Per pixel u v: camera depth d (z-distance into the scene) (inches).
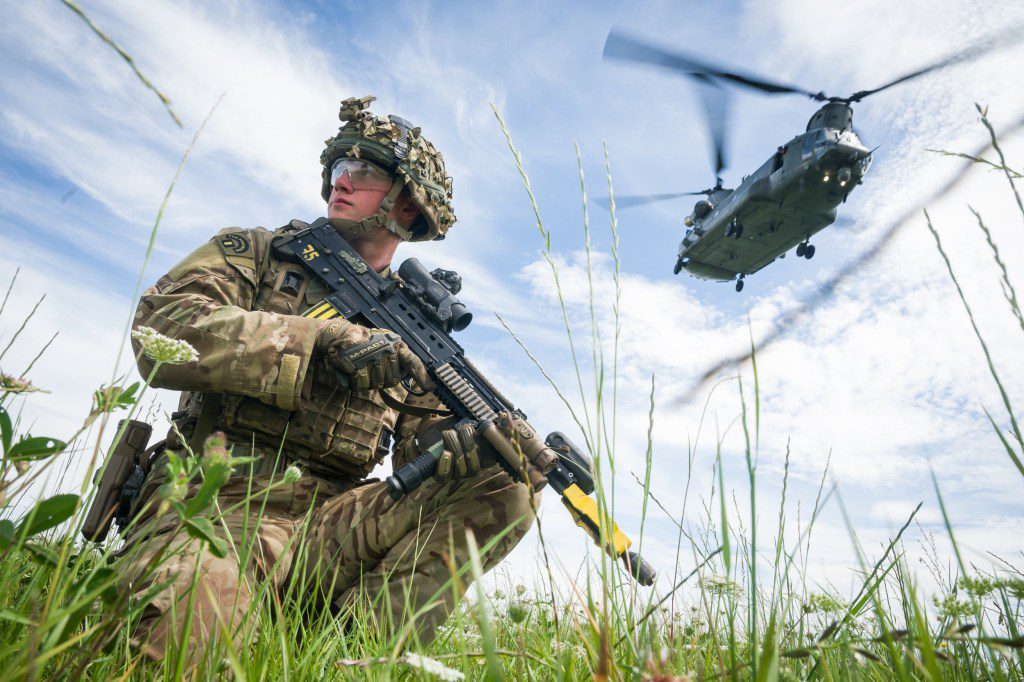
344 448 103.0
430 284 116.0
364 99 125.2
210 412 94.9
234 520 84.9
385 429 114.3
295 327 96.7
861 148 607.2
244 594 63.7
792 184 652.1
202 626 48.2
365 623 59.8
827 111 624.7
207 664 41.9
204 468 31.7
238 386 91.5
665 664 38.0
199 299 98.6
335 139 127.8
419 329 111.6
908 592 31.4
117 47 23.4
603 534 38.7
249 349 92.4
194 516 32.2
